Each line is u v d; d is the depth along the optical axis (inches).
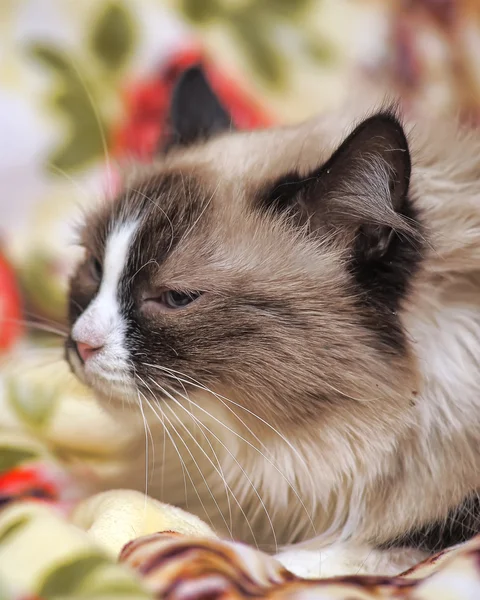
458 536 27.1
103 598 22.6
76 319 28.1
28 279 34.9
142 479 28.9
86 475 29.1
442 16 38.4
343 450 27.1
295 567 26.7
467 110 35.4
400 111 28.2
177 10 37.1
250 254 27.1
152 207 27.5
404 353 27.0
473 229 27.3
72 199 35.2
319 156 28.0
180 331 26.9
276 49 37.5
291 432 27.0
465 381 27.2
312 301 27.0
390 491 27.2
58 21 36.3
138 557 23.9
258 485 27.7
